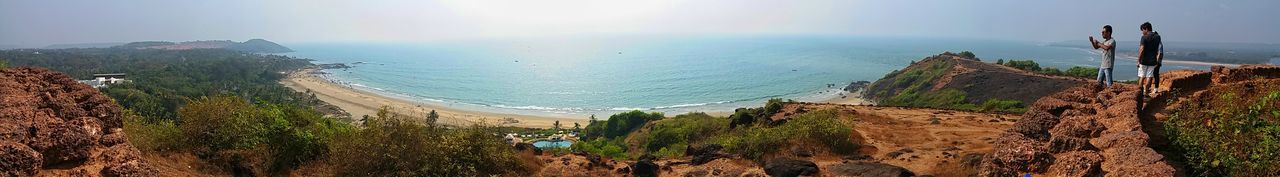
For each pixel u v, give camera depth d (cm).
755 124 3278
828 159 1541
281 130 1312
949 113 3203
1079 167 723
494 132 1531
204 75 17662
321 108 12450
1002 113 3209
